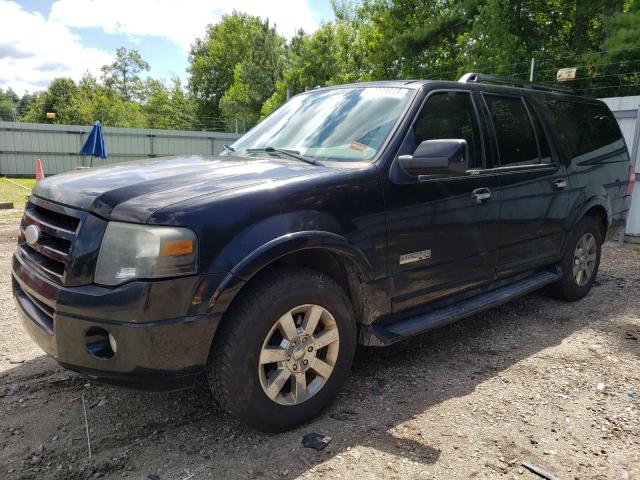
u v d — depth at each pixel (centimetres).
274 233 254
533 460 257
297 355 273
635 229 809
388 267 310
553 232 450
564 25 1877
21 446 263
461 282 362
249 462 252
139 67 7588
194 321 235
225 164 309
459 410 302
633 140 789
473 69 1705
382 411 300
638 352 390
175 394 317
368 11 2603
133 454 258
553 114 462
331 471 245
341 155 324
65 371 347
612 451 267
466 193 354
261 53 4931
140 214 234
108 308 228
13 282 310
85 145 1838
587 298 524
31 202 304
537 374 351
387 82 373
